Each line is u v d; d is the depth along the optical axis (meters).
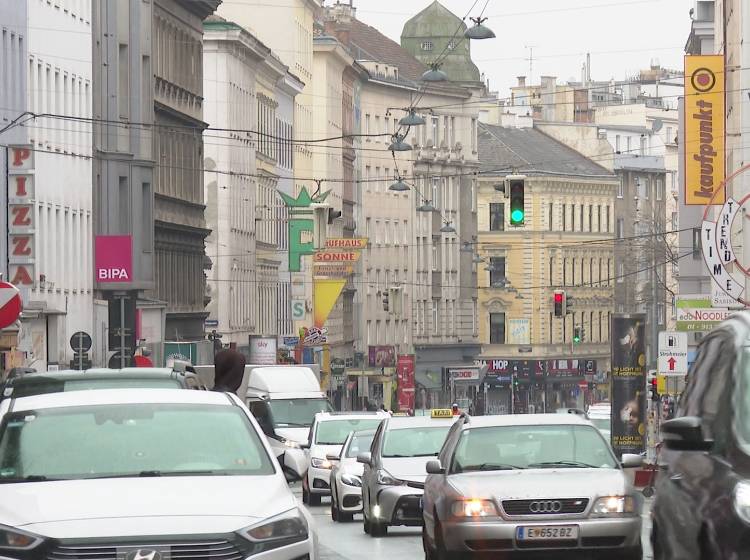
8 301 91.50
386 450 75.31
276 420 126.88
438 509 50.38
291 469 33.50
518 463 51.97
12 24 148.62
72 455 31.53
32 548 28.23
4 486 30.42
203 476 30.97
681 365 147.25
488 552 48.97
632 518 49.34
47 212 160.12
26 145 136.38
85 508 29.11
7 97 147.00
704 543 30.23
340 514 86.38
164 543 28.47
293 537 29.23
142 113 188.62
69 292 167.38
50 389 44.69
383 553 65.25
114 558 28.31
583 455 52.19
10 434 32.25
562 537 48.88
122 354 118.75
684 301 159.00
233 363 50.03
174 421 32.69
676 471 32.88
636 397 117.19
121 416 32.72
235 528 28.83
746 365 30.88
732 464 29.41
